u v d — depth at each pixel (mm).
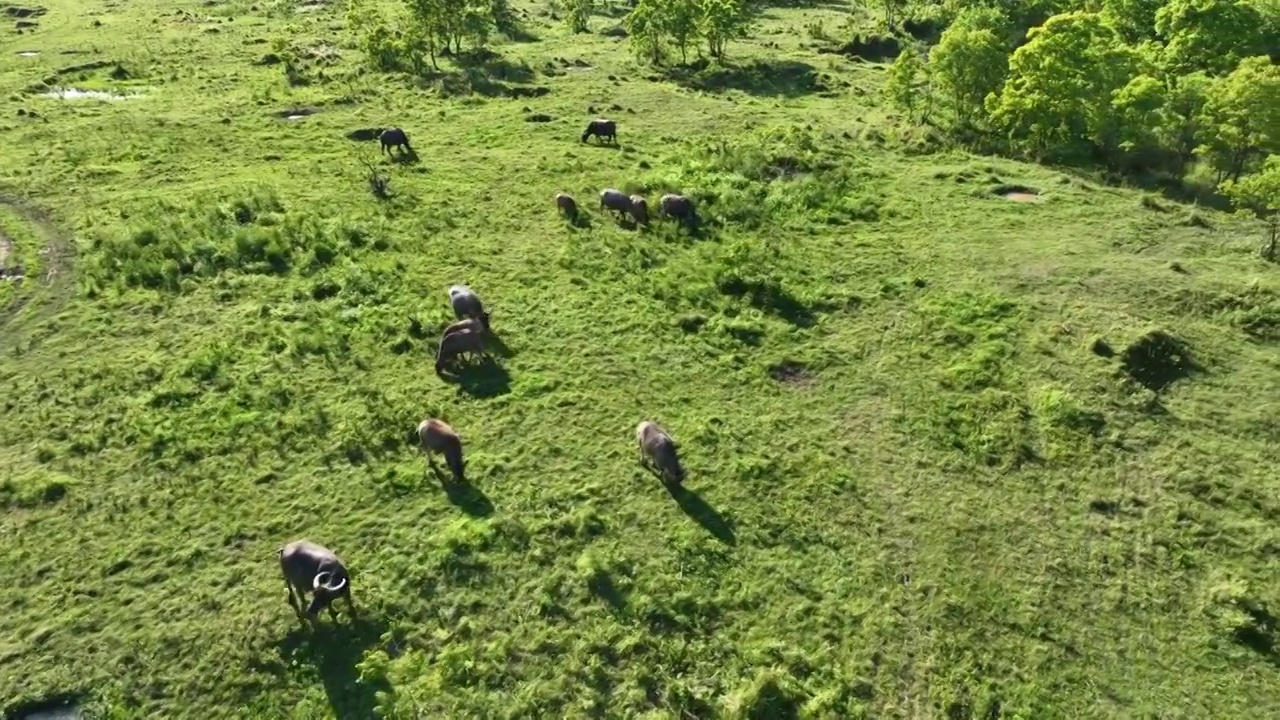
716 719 13633
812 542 17047
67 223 29938
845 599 15812
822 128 39188
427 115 41312
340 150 36781
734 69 49875
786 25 63000
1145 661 14773
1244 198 27062
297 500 18016
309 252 27391
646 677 14227
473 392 21328
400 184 32906
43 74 48719
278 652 14695
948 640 15031
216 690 14156
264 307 24625
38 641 15016
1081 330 23109
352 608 15180
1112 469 18766
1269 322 22969
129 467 18969
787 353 22906
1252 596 15602
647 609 15359
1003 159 35781
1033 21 50969
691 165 34156
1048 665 14688
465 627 15078
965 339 23125
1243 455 19016
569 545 16781
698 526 17250
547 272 26641
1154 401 20500
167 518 17609
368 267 26594
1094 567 16500
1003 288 25359
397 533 17047
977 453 19234
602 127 37031
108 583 16141
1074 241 27953
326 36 58750
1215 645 15000
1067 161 36000
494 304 24969
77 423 20359
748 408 20922
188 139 37969
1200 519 17484
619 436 19859
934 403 20859
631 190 31859
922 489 18375
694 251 27938
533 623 15203
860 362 22562
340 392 21312
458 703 13844
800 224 29734
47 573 16391
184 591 15938
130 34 59688
